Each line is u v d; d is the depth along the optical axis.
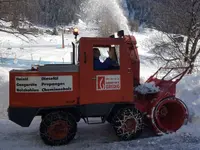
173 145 5.76
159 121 6.36
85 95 5.91
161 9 14.84
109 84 6.01
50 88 5.82
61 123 5.92
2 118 7.86
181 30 14.24
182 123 6.54
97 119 7.47
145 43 16.39
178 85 8.56
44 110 6.08
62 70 5.86
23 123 5.79
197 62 13.97
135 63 6.71
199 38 13.63
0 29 14.66
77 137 6.45
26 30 15.93
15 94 5.79
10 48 25.67
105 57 6.14
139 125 6.23
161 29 14.77
